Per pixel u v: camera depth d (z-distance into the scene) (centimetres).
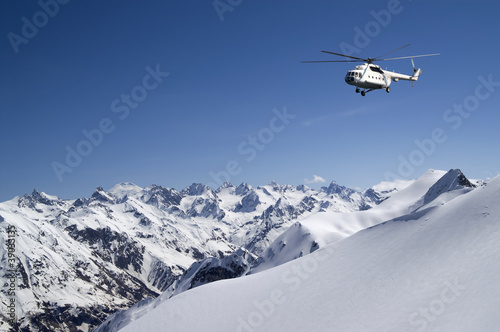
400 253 9050
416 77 9062
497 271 6744
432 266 7875
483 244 7631
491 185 9594
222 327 9062
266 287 10188
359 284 8612
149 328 9881
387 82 8081
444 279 7256
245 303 9738
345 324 7450
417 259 8431
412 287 7569
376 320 7131
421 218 10262
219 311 9794
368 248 10100
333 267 9925
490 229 7988
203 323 9500
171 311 10312
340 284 8962
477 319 5988
